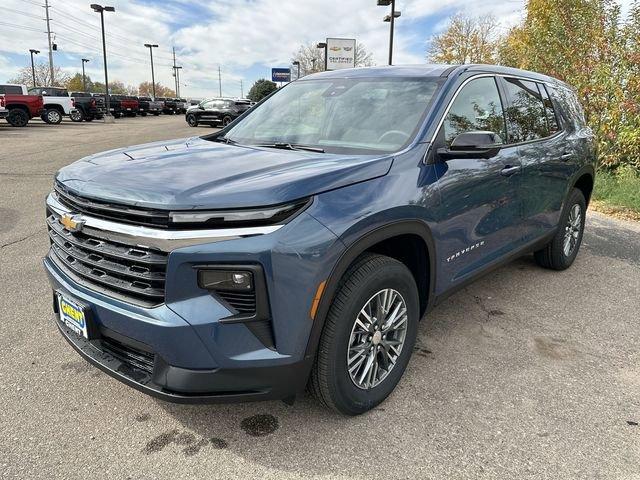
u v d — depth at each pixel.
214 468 2.32
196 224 2.10
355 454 2.43
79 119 31.22
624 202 8.28
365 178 2.49
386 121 3.11
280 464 2.36
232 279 2.10
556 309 4.17
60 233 2.57
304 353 2.28
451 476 2.30
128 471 2.29
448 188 2.93
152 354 2.25
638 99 9.41
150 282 2.18
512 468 2.36
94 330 2.39
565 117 4.70
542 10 12.02
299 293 2.19
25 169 10.83
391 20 21.78
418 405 2.82
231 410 2.75
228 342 2.14
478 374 3.16
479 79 3.52
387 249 2.98
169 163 2.63
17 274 4.67
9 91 24.52
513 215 3.74
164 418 2.67
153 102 46.84
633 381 3.13
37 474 2.25
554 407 2.83
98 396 2.85
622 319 4.01
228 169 2.48
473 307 4.18
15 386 2.93
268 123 3.60
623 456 2.45
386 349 2.77
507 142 3.70
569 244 5.03
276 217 2.14
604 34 10.18
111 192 2.28
